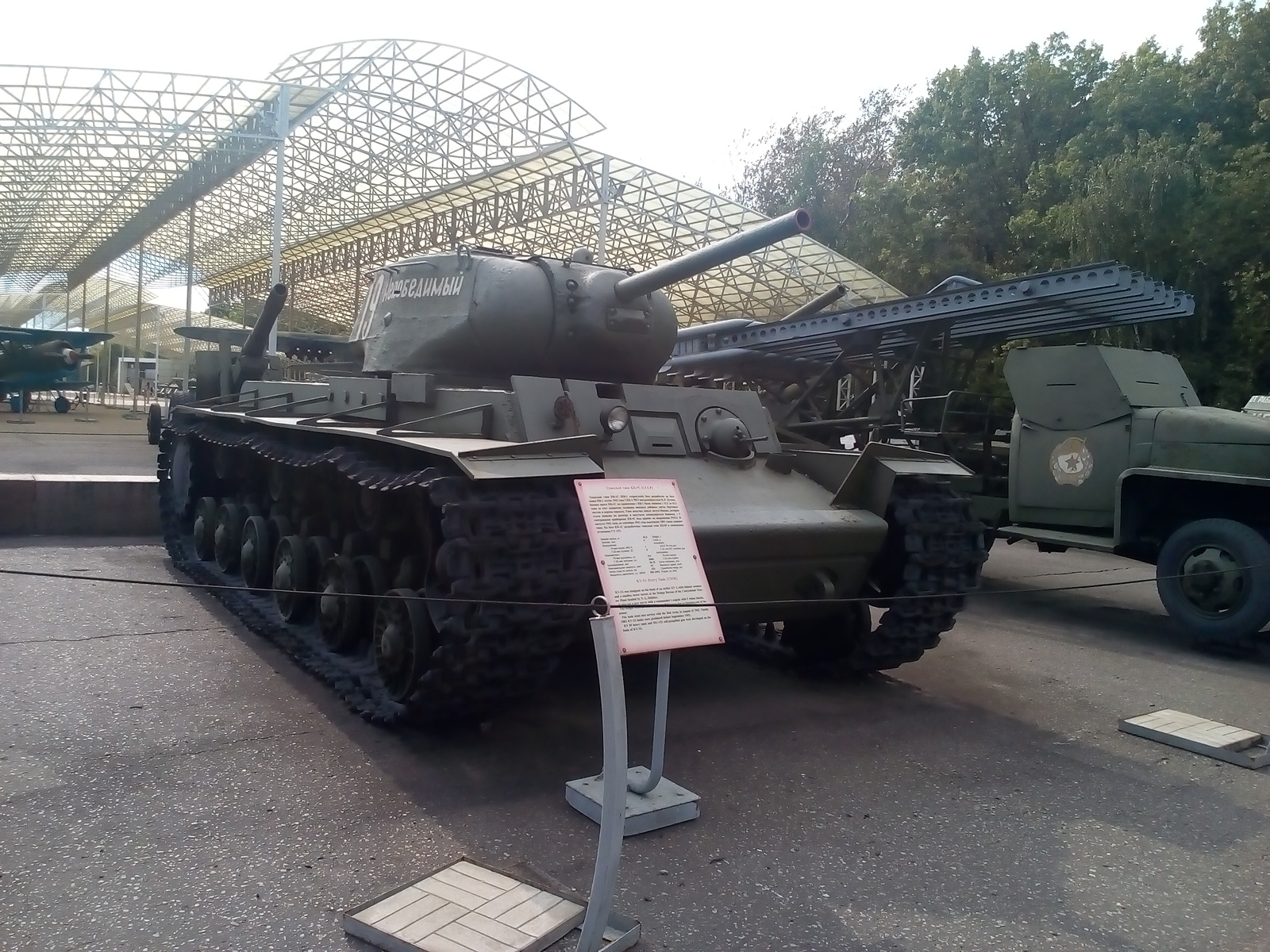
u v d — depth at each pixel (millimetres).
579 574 5797
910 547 7328
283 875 4398
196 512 11312
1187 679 8875
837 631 8117
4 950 3717
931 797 5723
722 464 7445
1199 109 25484
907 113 38969
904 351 13703
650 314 8367
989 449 12898
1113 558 16438
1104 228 22156
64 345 32188
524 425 6391
